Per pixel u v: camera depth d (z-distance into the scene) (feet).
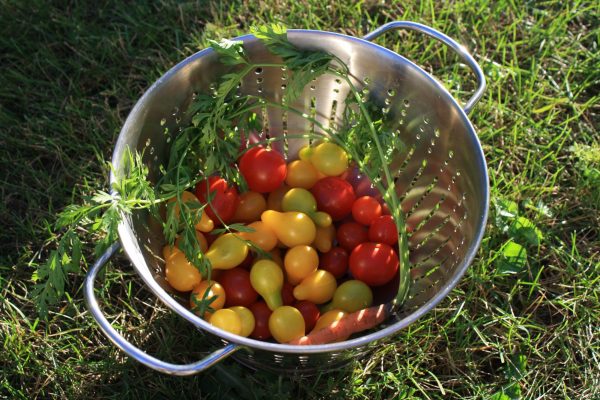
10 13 2.43
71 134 2.25
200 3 2.48
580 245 2.12
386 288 1.97
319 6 2.47
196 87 1.84
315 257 1.88
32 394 1.91
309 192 1.97
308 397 1.91
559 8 2.51
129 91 2.33
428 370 1.94
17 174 2.23
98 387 1.92
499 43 2.39
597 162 2.18
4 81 2.34
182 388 1.89
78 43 2.42
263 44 1.82
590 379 1.93
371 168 1.98
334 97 1.98
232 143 1.98
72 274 2.05
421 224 1.97
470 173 1.73
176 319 1.97
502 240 2.09
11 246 2.12
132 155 1.71
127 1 2.50
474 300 2.01
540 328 1.97
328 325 1.77
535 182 2.17
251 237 1.90
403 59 1.80
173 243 1.84
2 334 1.95
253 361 1.81
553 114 2.27
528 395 1.91
